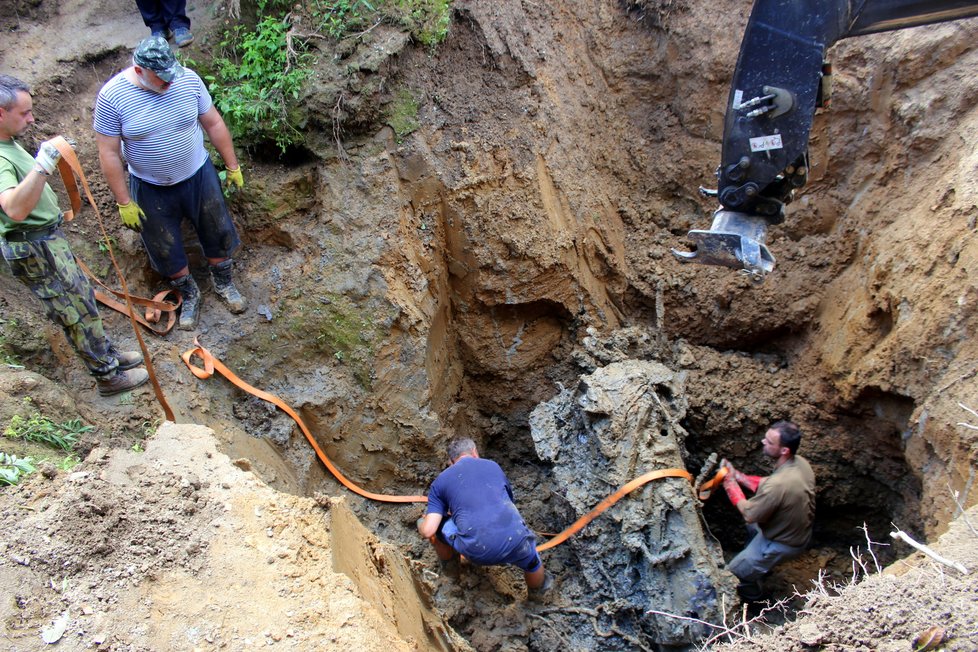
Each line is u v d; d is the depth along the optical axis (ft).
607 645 17.40
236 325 17.89
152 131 14.56
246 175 18.31
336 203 18.19
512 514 16.58
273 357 17.95
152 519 10.71
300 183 18.39
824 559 20.44
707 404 20.16
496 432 21.59
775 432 17.47
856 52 18.95
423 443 18.48
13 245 12.84
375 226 18.16
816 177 20.13
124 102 14.14
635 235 22.04
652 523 17.06
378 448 18.33
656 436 18.11
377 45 17.89
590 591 18.03
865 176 19.47
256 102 17.67
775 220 12.78
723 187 12.67
